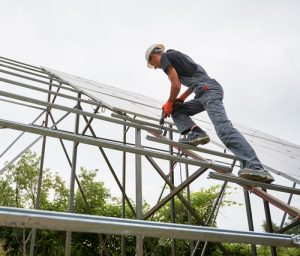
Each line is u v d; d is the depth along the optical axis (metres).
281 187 2.90
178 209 13.85
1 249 11.94
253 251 4.82
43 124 6.25
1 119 2.20
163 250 13.04
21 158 14.43
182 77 3.14
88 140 2.42
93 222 1.44
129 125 3.38
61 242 13.53
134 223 1.54
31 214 1.32
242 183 2.67
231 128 2.85
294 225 4.19
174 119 3.40
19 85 4.28
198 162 2.73
